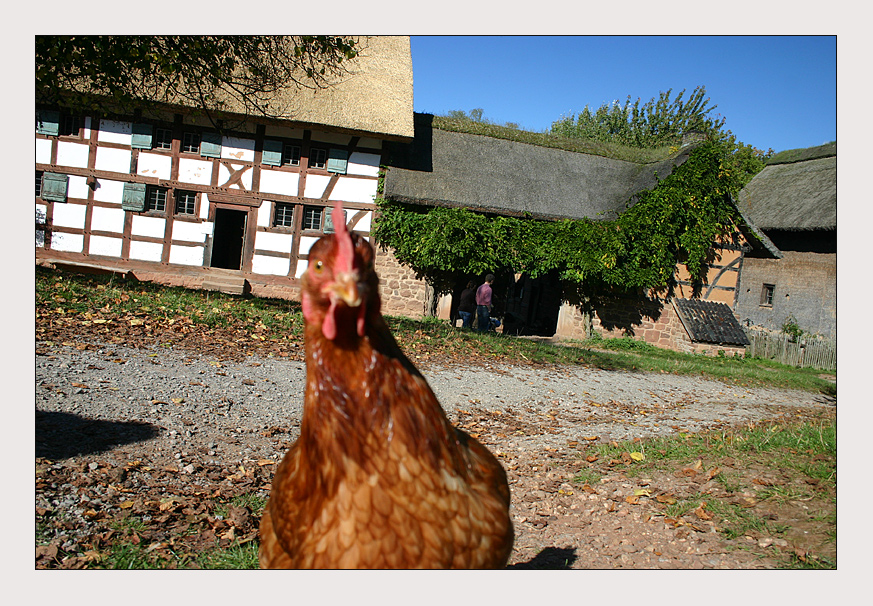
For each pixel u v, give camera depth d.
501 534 1.90
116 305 10.18
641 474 5.38
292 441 5.83
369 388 1.68
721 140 47.31
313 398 1.72
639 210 20.02
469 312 17.11
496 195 19.77
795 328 23.30
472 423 7.59
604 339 19.88
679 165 21.44
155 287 13.84
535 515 4.65
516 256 19.28
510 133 22.64
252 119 17.52
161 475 4.55
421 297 19.23
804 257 25.75
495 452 6.41
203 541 3.70
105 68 10.16
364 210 18.95
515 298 27.23
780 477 4.88
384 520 1.67
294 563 1.82
